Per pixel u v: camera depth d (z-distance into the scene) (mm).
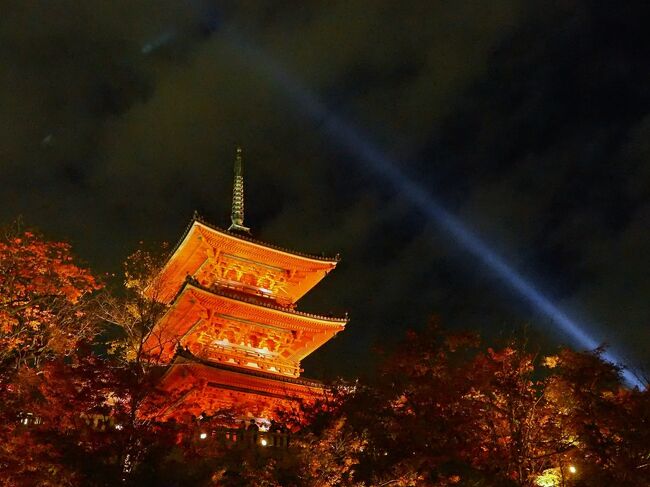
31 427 21688
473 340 27297
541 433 26312
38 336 29734
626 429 23875
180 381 35719
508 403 26188
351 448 23609
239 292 43594
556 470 25156
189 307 39969
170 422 23703
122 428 21891
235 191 50938
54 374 21641
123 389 22516
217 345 40781
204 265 44438
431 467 24391
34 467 20031
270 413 36906
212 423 26438
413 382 25812
